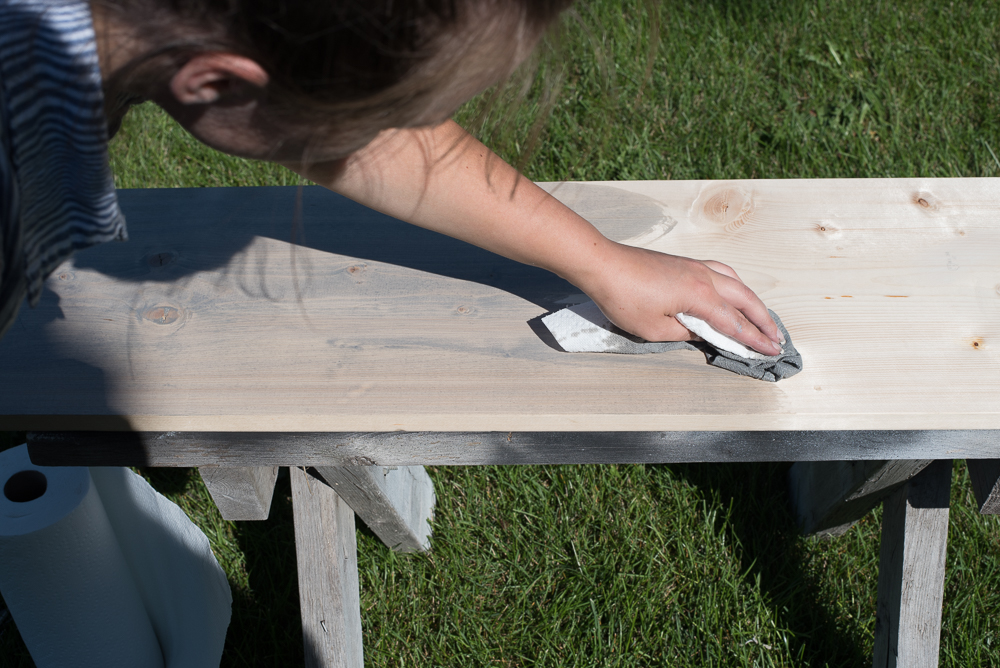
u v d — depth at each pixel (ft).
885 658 4.69
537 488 5.93
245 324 3.59
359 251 3.97
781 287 3.73
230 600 5.15
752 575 5.51
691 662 5.13
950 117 7.82
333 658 4.58
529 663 5.21
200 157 7.73
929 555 4.41
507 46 1.98
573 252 3.01
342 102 1.91
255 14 1.74
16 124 1.91
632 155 7.66
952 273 3.77
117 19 1.88
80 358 3.42
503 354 3.49
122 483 4.84
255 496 3.92
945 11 8.69
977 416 3.21
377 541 5.79
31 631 4.50
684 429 3.30
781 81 8.29
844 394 3.29
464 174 2.79
